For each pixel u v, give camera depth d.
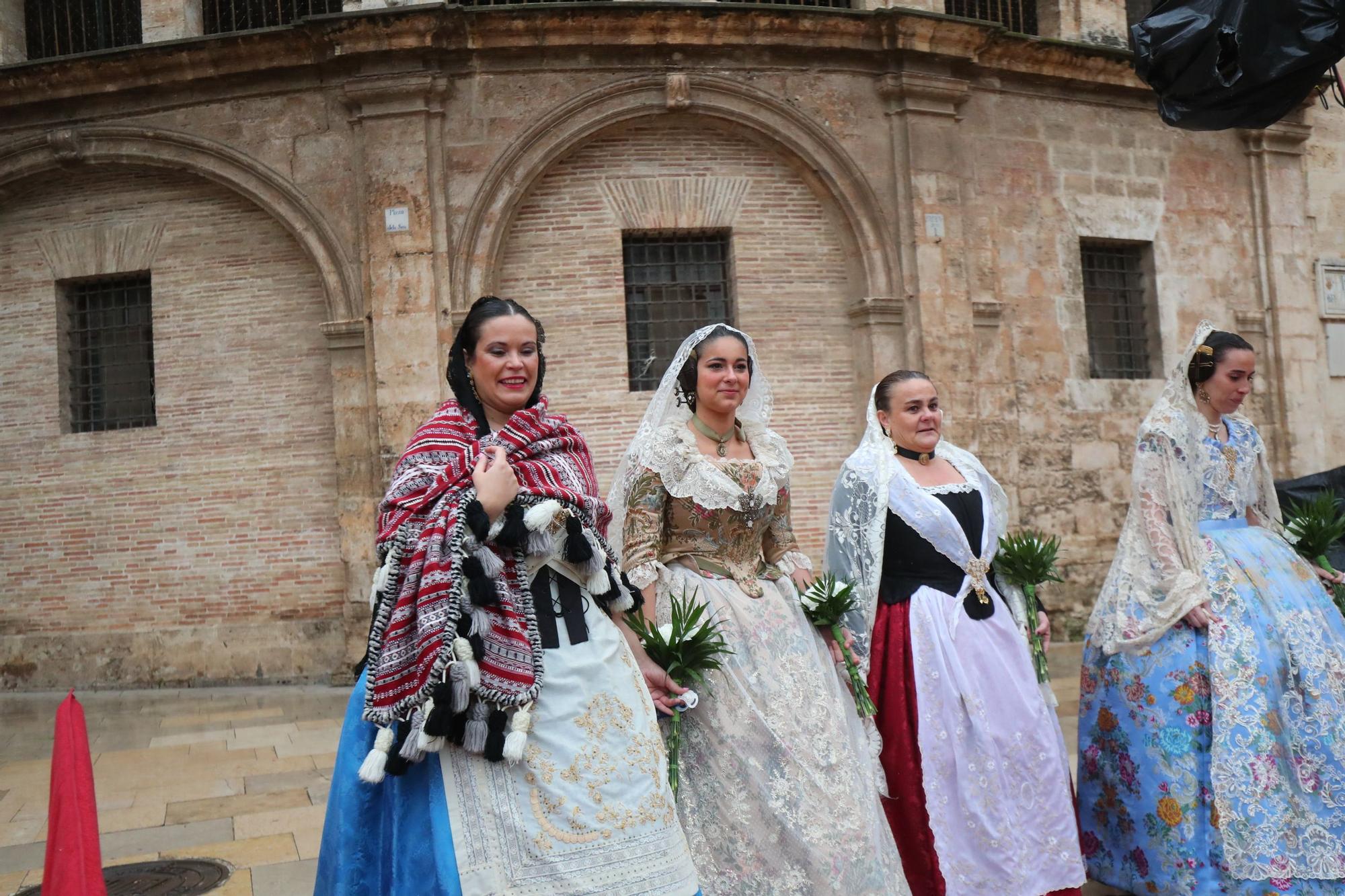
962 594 3.90
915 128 11.02
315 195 10.36
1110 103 12.31
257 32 10.11
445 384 10.02
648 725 2.82
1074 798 4.02
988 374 11.38
